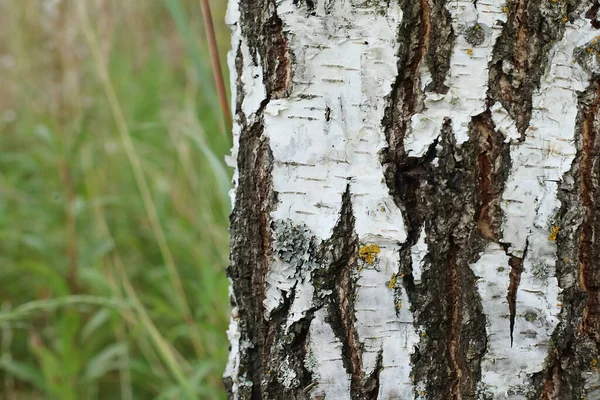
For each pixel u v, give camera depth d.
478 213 0.89
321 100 0.89
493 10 0.87
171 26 2.09
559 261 0.89
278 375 0.92
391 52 0.88
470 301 0.89
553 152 0.88
